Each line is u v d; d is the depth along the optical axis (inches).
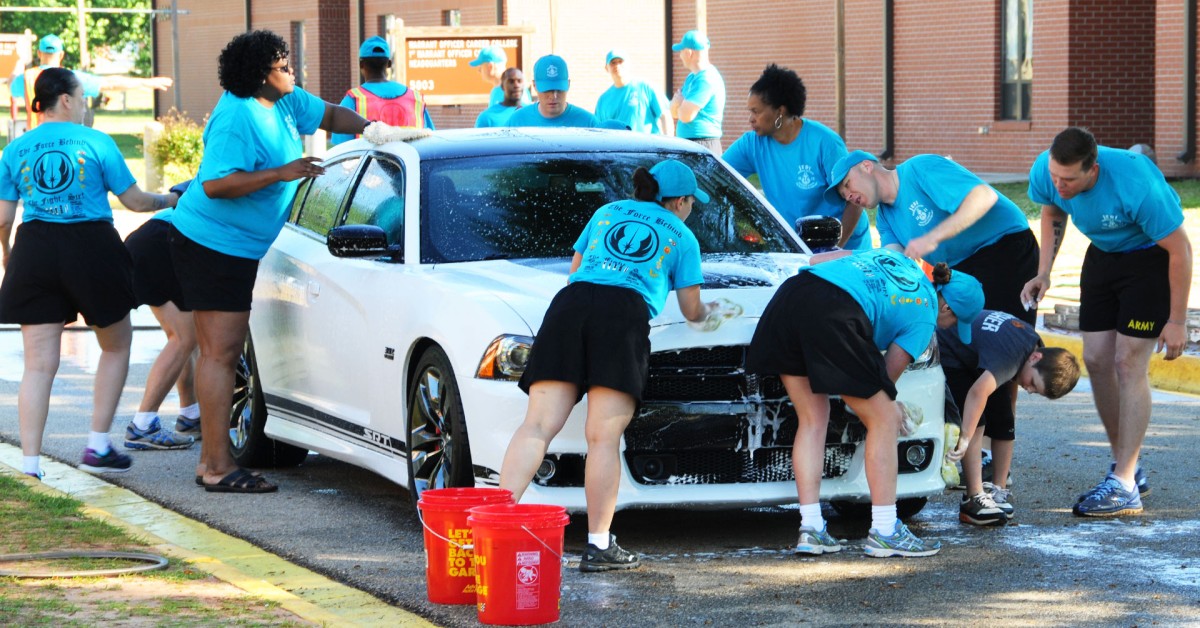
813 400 422.3
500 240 479.2
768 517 486.3
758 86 562.9
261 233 509.4
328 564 423.8
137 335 927.7
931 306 420.8
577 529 461.1
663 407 421.7
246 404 572.1
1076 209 473.1
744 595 390.6
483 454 425.7
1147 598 385.7
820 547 428.1
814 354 410.9
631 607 380.2
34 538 438.6
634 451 422.9
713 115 977.5
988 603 382.6
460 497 380.2
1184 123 1560.0
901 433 439.5
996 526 465.4
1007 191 1520.7
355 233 475.8
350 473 559.8
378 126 530.0
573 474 425.4
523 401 419.2
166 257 579.5
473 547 371.9
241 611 364.8
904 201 463.2
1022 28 1750.7
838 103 1434.5
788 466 438.6
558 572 366.6
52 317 525.7
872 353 413.1
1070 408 672.4
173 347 586.9
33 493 494.0
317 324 517.0
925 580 404.5
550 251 476.1
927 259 493.7
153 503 506.0
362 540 452.8
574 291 402.3
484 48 1192.2
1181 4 1550.2
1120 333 476.7
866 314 412.5
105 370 545.6
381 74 852.0
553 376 398.0
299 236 550.3
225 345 514.6
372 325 480.7
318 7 2691.9
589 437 404.5
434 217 485.1
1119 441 483.5
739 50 2134.6
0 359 826.2
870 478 428.1
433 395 453.1
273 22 2864.2
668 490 425.1
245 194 498.6
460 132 535.8
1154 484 520.7
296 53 2805.1
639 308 400.5
